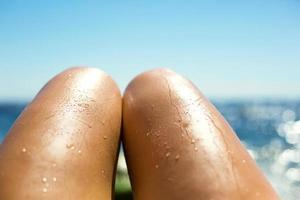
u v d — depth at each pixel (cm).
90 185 41
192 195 39
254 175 41
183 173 40
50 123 43
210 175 40
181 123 44
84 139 44
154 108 47
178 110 45
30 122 43
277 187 592
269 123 1880
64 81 48
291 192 561
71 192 39
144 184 43
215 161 40
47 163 40
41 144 41
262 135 1413
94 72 51
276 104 3750
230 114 2411
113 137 47
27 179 38
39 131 42
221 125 44
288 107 3195
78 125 44
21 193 37
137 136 47
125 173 112
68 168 40
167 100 47
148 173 43
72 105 46
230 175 40
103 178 44
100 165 44
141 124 47
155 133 45
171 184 41
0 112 2480
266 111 2670
